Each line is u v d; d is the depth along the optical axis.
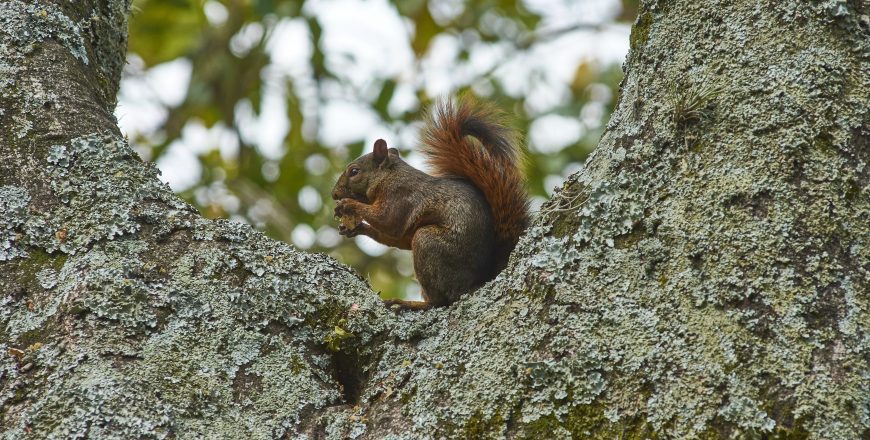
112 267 5.60
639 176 5.40
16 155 6.05
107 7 7.95
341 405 5.46
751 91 5.32
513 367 5.03
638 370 4.80
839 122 5.16
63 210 5.89
